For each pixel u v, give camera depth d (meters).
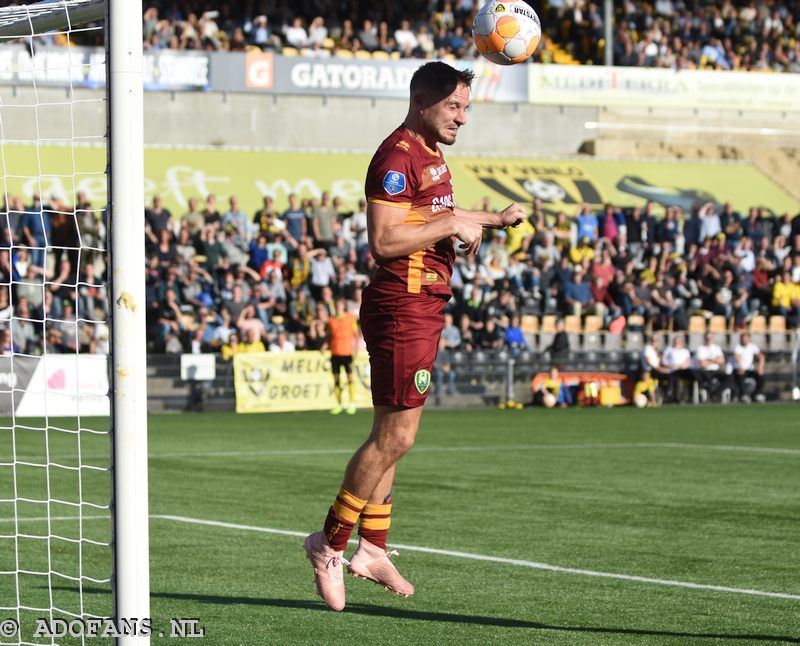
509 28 16.89
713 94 102.38
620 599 20.88
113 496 13.23
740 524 29.66
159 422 63.44
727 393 80.00
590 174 97.69
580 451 48.41
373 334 16.41
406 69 96.31
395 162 15.93
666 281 83.88
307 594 21.23
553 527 29.06
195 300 73.69
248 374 71.06
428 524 29.48
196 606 20.17
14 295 68.31
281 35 98.50
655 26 109.44
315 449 49.09
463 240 15.78
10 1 67.25
